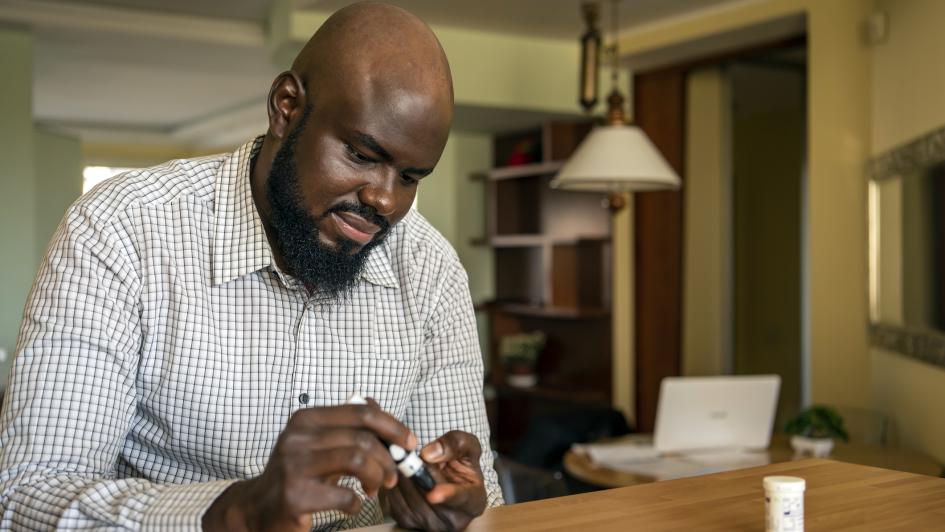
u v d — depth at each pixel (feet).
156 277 4.10
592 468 9.96
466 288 5.06
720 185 16.89
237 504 3.23
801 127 18.35
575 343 19.49
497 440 21.08
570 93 17.66
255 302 4.32
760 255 18.63
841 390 13.23
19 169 16.40
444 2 14.83
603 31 16.62
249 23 17.34
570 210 19.75
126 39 17.19
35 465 3.67
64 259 3.91
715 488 3.93
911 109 11.14
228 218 4.29
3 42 16.29
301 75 4.00
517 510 3.65
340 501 3.14
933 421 10.41
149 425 4.26
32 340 3.80
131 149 34.06
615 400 18.44
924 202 10.37
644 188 12.67
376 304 4.63
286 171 3.98
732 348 16.87
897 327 11.50
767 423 10.71
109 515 3.40
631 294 18.28
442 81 3.92
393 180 3.94
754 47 15.97
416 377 4.84
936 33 10.27
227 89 24.32
